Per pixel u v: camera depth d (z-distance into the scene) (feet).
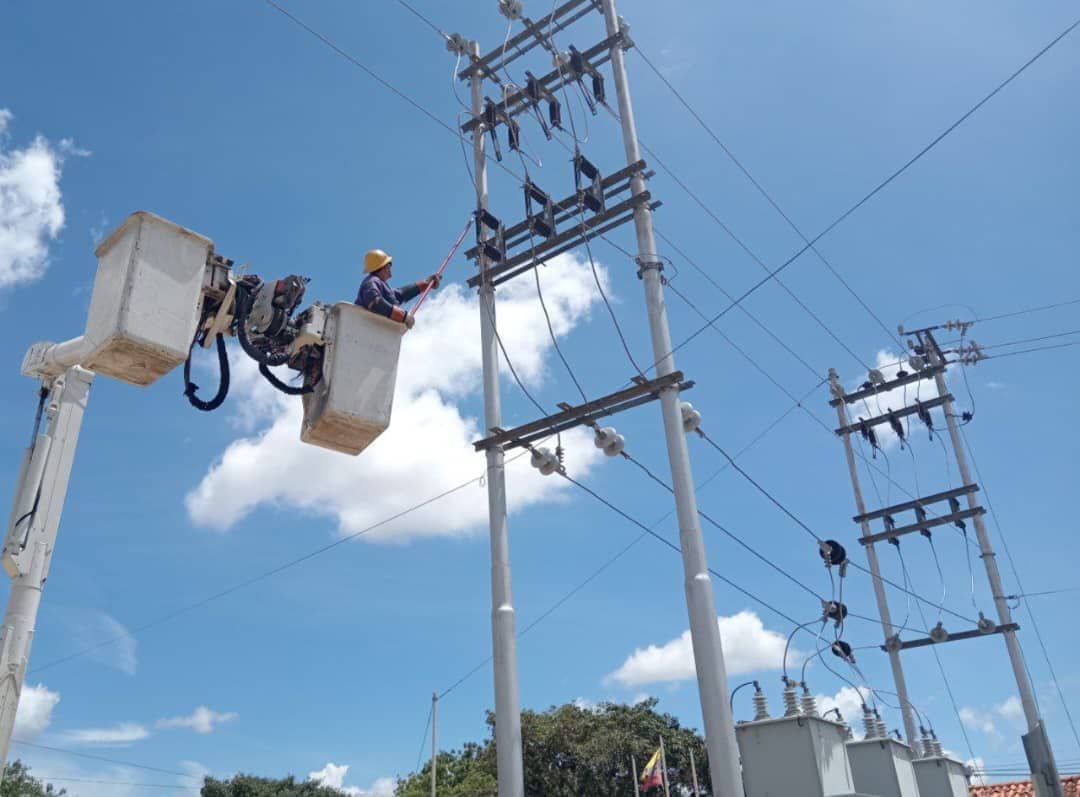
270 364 18.58
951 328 77.82
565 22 50.42
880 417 77.87
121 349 16.11
